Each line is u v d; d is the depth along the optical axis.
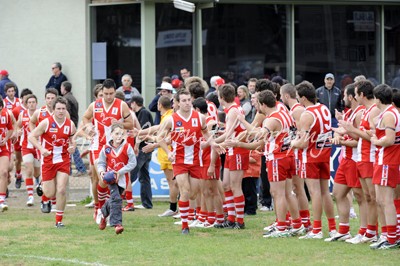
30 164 57.47
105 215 44.69
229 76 78.00
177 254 38.09
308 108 41.66
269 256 37.66
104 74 76.38
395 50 82.50
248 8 78.19
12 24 80.56
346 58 81.00
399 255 37.50
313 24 79.94
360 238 41.31
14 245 40.66
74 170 65.88
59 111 47.31
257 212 53.81
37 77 79.38
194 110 44.59
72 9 77.31
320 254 38.06
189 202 46.78
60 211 46.91
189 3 69.94
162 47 75.31
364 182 40.41
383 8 81.62
